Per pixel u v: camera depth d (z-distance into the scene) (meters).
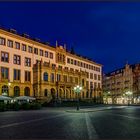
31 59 72.38
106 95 158.12
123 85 144.75
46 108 59.12
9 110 49.28
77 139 13.52
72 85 83.81
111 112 43.50
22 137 14.20
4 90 63.25
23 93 69.25
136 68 131.75
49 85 74.69
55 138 13.85
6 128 18.69
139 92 125.62
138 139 13.55
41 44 76.06
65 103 71.25
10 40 65.81
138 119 27.61
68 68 88.56
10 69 65.31
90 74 103.75
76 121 24.94
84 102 82.12
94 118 29.19
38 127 19.39
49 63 76.81
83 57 101.06
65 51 86.94
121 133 15.96
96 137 14.22
